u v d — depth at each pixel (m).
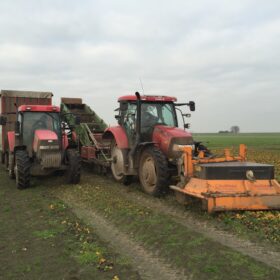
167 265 5.38
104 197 9.98
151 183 10.05
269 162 18.73
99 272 5.09
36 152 11.63
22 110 12.30
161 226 7.00
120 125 11.86
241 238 6.36
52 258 5.59
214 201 7.27
